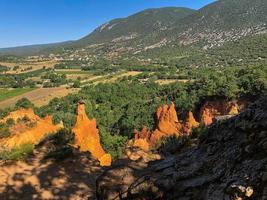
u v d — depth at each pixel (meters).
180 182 7.79
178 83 119.69
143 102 110.12
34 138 28.56
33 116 37.62
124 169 8.94
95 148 26.78
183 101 89.44
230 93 75.81
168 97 109.00
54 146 19.34
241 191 6.19
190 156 9.13
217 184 7.00
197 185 7.36
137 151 17.33
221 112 76.44
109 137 59.25
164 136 54.16
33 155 17.70
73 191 13.80
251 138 7.59
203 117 60.28
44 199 13.22
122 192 8.17
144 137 58.84
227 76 95.12
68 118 81.31
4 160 17.06
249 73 89.19
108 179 8.70
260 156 6.93
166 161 9.36
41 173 15.46
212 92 80.62
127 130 83.19
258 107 8.40
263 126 7.61
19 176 15.18
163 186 7.75
